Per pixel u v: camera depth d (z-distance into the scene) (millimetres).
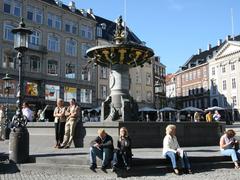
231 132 9859
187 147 12766
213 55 72000
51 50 46688
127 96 14430
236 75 64062
